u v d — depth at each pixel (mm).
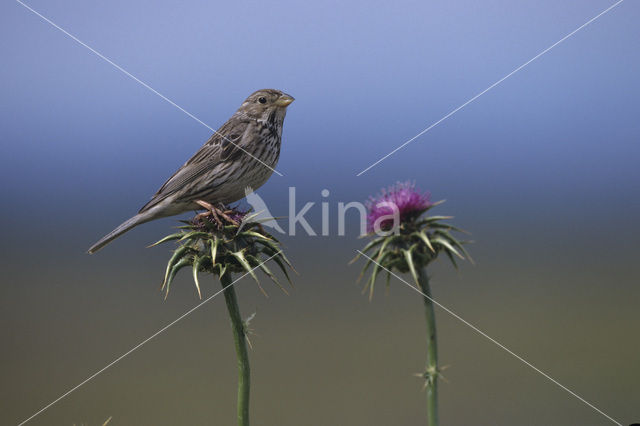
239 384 7574
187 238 8172
